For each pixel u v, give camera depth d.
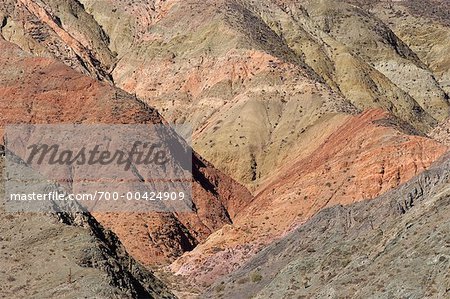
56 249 77.31
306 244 100.88
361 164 120.69
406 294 76.00
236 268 115.81
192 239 138.88
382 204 97.94
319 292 85.81
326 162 129.62
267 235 120.69
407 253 81.44
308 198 122.94
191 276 116.38
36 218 80.81
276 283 92.94
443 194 89.81
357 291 81.06
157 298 80.12
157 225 135.25
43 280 74.62
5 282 74.50
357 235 94.38
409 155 116.88
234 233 122.94
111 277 75.38
